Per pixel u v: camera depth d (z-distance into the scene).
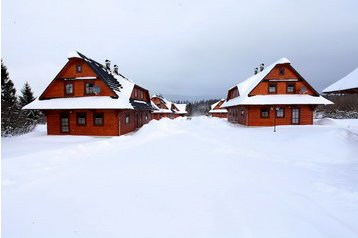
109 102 19.02
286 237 3.71
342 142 11.54
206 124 29.03
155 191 5.80
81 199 5.38
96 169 8.02
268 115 25.22
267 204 4.97
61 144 14.80
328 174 7.14
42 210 4.85
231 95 36.38
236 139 14.73
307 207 4.82
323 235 3.77
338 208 4.77
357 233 3.83
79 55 19.92
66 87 20.61
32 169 8.06
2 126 21.06
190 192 5.70
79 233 3.92
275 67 25.36
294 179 6.65
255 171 7.51
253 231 3.90
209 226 4.07
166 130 19.67
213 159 9.29
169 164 8.57
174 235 3.79
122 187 6.14
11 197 5.56
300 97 24.69
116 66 27.45
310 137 12.91
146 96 31.06
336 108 41.53
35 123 31.38
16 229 4.10
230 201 5.13
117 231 3.96
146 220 4.32
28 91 40.53
